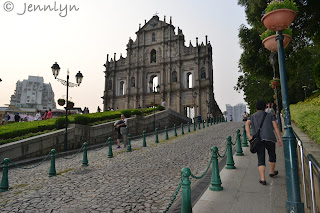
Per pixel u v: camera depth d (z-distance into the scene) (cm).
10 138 1170
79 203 457
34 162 1010
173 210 393
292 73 1727
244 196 408
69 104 2398
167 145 1301
